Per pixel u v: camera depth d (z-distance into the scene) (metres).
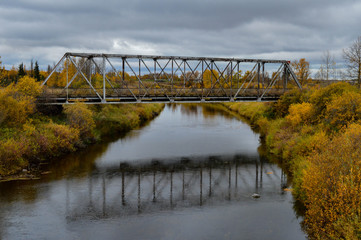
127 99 36.75
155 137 39.53
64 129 30.42
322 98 29.84
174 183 22.84
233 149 33.06
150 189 21.52
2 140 24.45
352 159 14.87
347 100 25.56
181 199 19.70
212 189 21.52
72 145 31.27
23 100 29.39
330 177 14.41
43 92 33.47
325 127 26.23
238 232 15.19
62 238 14.67
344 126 23.20
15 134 26.28
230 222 16.31
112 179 23.47
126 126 45.06
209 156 30.28
